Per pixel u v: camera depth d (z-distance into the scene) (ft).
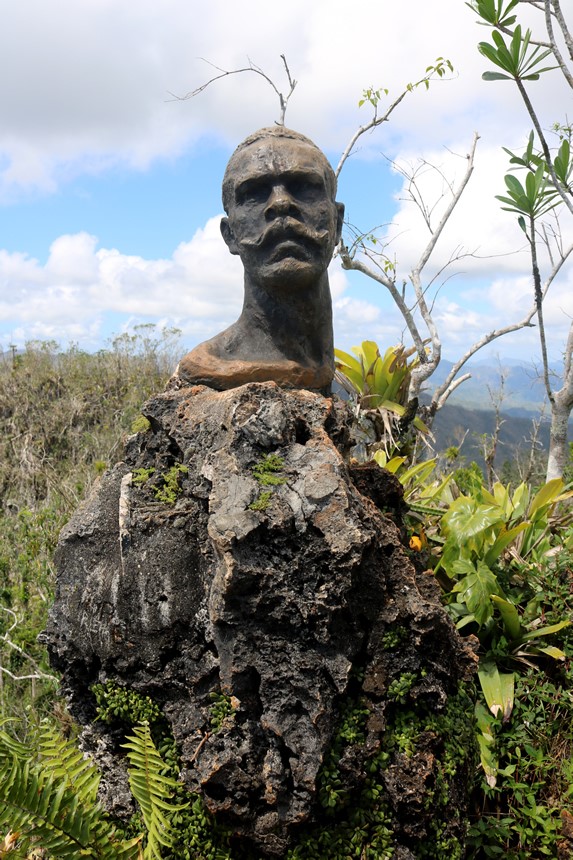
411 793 8.97
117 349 39.34
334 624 9.00
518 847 10.87
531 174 14.75
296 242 11.71
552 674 13.25
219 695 8.98
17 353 39.01
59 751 8.90
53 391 35.45
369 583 9.43
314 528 8.96
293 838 8.77
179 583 9.64
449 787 9.58
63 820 7.63
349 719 9.05
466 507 14.40
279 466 9.37
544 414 24.27
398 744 9.29
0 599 18.06
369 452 19.57
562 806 11.28
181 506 10.07
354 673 9.35
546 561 14.83
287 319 12.59
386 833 8.98
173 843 8.95
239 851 9.04
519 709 12.43
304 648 8.84
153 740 9.58
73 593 10.12
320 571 8.89
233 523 8.76
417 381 21.03
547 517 16.66
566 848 10.81
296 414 10.13
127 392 35.91
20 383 34.99
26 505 26.00
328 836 8.80
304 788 8.47
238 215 12.09
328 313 13.25
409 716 9.50
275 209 11.51
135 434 11.51
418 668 9.60
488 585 13.10
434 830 9.32
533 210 15.26
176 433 10.57
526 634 13.28
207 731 9.09
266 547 8.91
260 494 9.01
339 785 8.76
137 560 9.80
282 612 8.73
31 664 16.01
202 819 8.96
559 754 11.96
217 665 9.20
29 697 14.73
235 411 9.78
